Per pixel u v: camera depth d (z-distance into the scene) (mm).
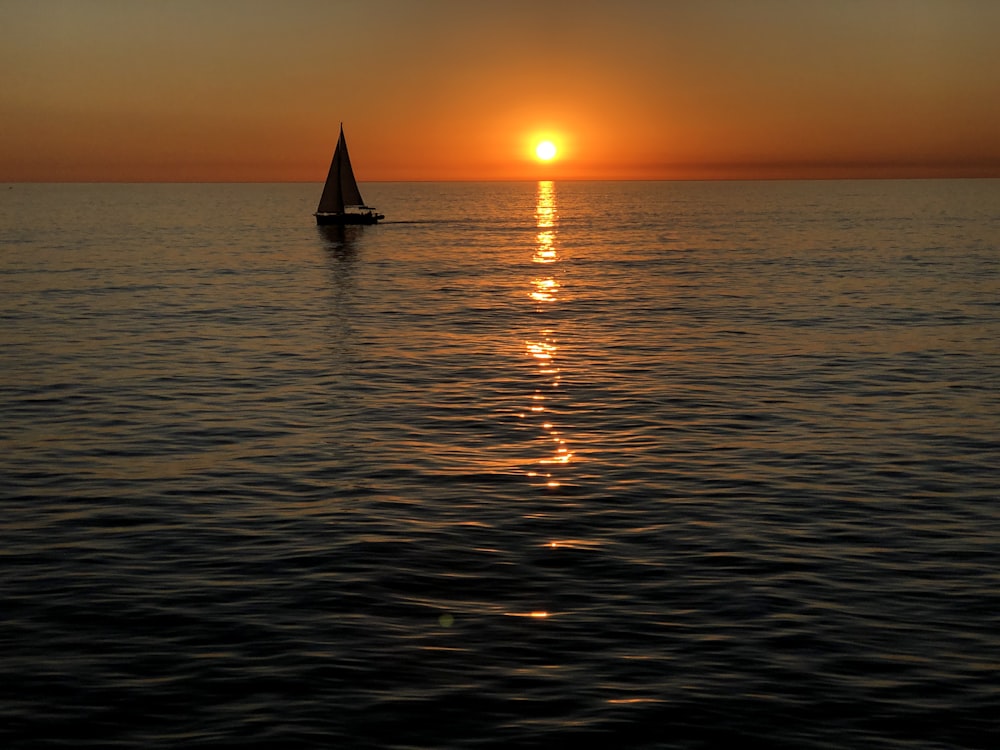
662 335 47156
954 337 45562
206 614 15719
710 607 15945
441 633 15031
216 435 27500
